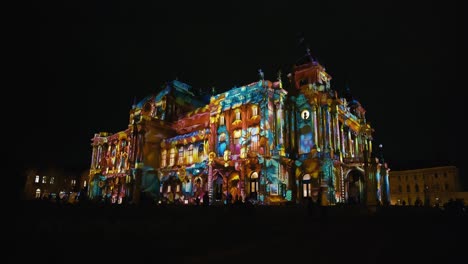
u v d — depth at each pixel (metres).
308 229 19.73
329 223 23.30
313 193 45.31
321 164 45.62
